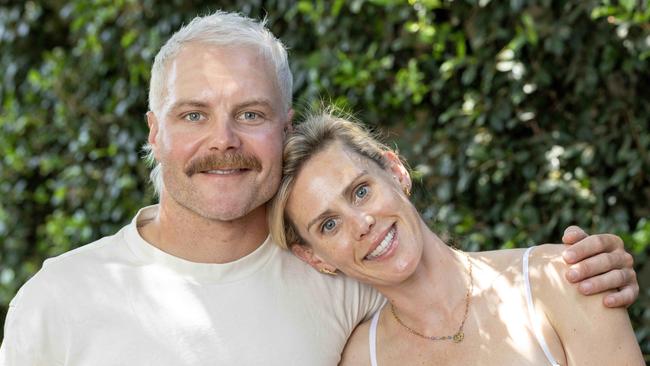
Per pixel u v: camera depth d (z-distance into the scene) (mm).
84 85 4645
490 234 3268
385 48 3572
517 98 3199
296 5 3758
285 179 2123
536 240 3154
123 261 2123
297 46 3846
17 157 4840
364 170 2076
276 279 2170
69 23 5020
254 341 2070
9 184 4934
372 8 3570
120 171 4473
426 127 3518
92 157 4570
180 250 2125
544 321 1995
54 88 4695
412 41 3486
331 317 2203
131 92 4449
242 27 2082
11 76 4938
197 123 2033
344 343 2232
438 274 2107
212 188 2033
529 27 3061
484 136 3285
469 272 2127
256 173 2061
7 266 4945
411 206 2090
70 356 2018
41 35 5047
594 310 1939
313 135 2123
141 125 4465
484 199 3332
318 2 3662
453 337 2070
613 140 3105
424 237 2127
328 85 3656
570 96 3221
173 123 2045
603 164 3127
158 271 2100
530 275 2053
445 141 3395
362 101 3656
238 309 2088
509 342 2002
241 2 3998
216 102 2006
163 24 4199
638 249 2928
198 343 2033
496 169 3273
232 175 2041
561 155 3133
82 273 2082
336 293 2229
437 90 3441
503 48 3266
